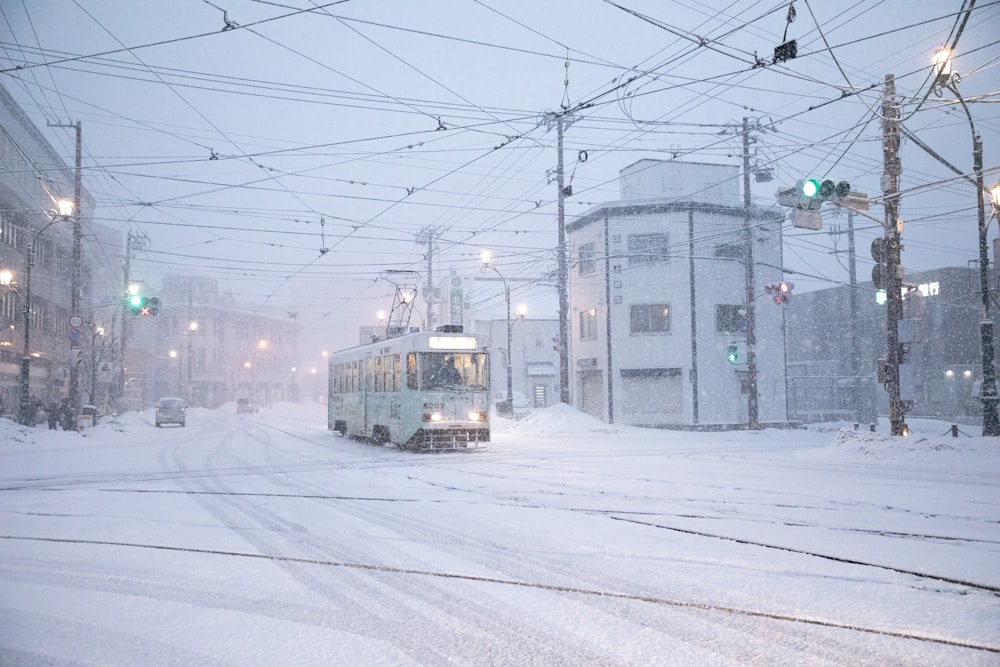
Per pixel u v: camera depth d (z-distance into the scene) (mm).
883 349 52000
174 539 7789
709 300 38594
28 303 29375
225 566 6469
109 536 8039
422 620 4770
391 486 12312
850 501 10094
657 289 38688
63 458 20172
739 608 4926
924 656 3998
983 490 11352
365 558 6684
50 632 4637
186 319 81812
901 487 11820
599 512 9203
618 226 39281
